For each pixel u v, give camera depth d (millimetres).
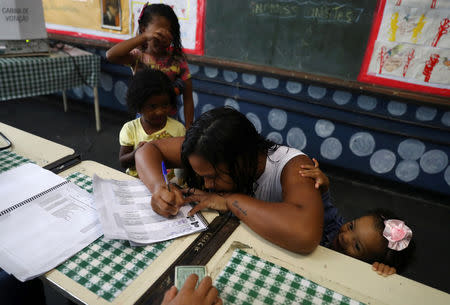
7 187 789
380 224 815
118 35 2754
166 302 480
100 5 2721
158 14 1379
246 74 2334
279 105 2311
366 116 2096
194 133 695
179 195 781
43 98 3393
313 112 2229
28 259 583
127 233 660
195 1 2307
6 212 704
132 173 1264
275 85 2273
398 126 2039
